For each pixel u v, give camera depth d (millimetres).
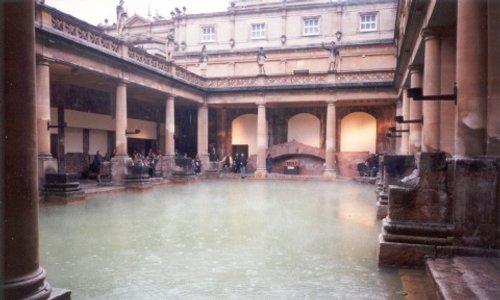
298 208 13852
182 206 14289
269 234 9250
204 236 9000
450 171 6449
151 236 8977
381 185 16891
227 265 6645
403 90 22391
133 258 7070
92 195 16734
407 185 6707
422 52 14805
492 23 6660
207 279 5887
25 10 3336
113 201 15688
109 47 19922
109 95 27453
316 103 31969
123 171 20641
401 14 21266
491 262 5773
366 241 8516
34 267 3461
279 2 37625
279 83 30891
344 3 34719
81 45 17453
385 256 6488
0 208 3199
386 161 11688
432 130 12312
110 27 35000
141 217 11688
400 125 26172
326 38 35250
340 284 5645
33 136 3447
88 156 25562
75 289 5438
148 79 23969
